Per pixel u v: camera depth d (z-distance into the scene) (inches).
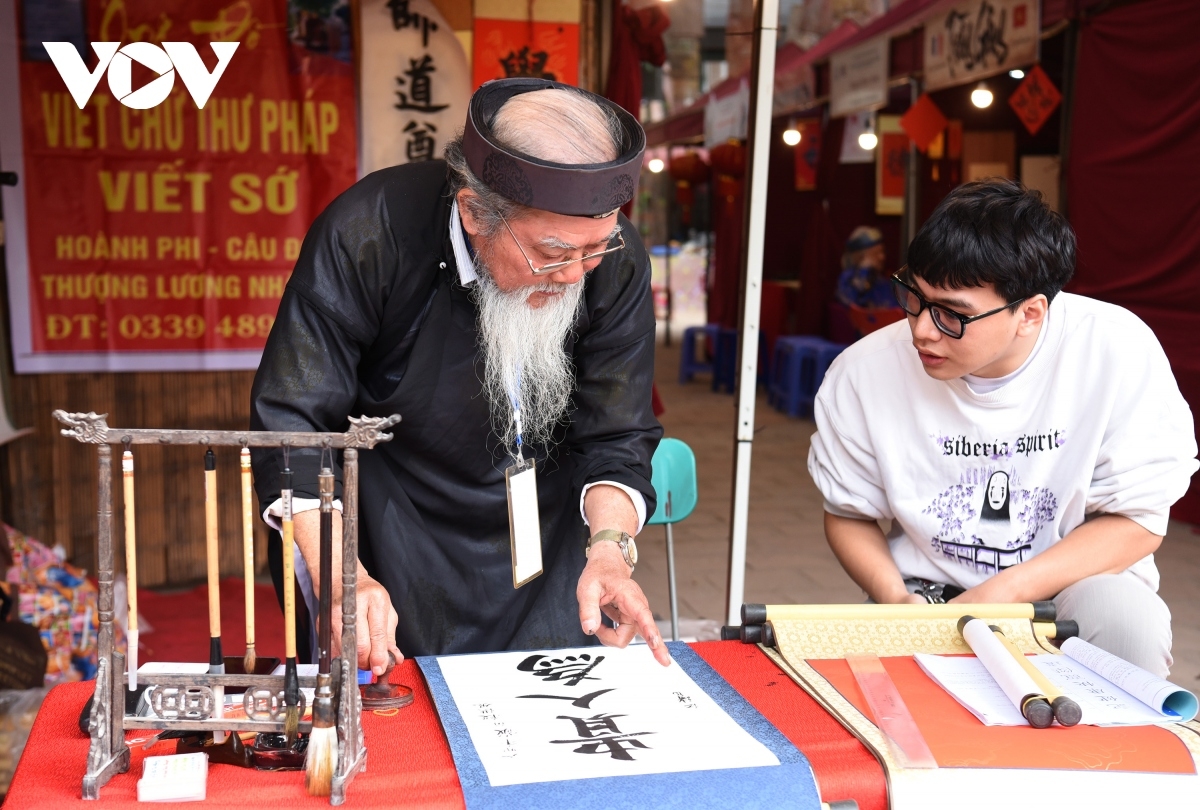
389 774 47.7
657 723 52.6
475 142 57.6
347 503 45.9
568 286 62.8
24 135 163.0
